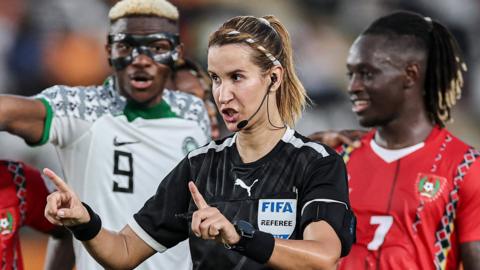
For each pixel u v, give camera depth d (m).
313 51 27.72
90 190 11.16
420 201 10.95
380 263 10.85
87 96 11.31
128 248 8.08
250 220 7.79
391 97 11.40
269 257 6.93
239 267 7.77
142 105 11.49
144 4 11.30
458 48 11.81
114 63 11.37
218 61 7.62
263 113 7.85
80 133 11.16
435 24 11.70
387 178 11.28
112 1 26.44
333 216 7.38
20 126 10.54
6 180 10.76
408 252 10.81
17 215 10.84
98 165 11.17
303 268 7.01
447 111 11.65
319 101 27.17
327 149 7.90
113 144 11.25
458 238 10.88
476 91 28.09
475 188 10.80
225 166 8.09
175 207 8.21
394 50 11.41
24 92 25.42
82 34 26.02
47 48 25.69
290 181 7.80
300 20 28.00
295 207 7.73
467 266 10.75
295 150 7.92
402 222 10.95
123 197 11.17
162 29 11.34
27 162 22.80
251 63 7.61
